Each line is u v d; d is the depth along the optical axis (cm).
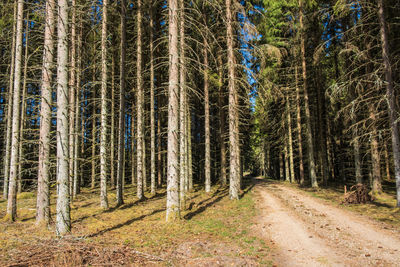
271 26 1983
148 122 2538
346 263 527
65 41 761
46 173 907
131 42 1927
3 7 1373
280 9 1933
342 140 2333
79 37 1329
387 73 1120
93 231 797
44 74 920
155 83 2195
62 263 523
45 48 918
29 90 1795
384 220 854
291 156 2555
